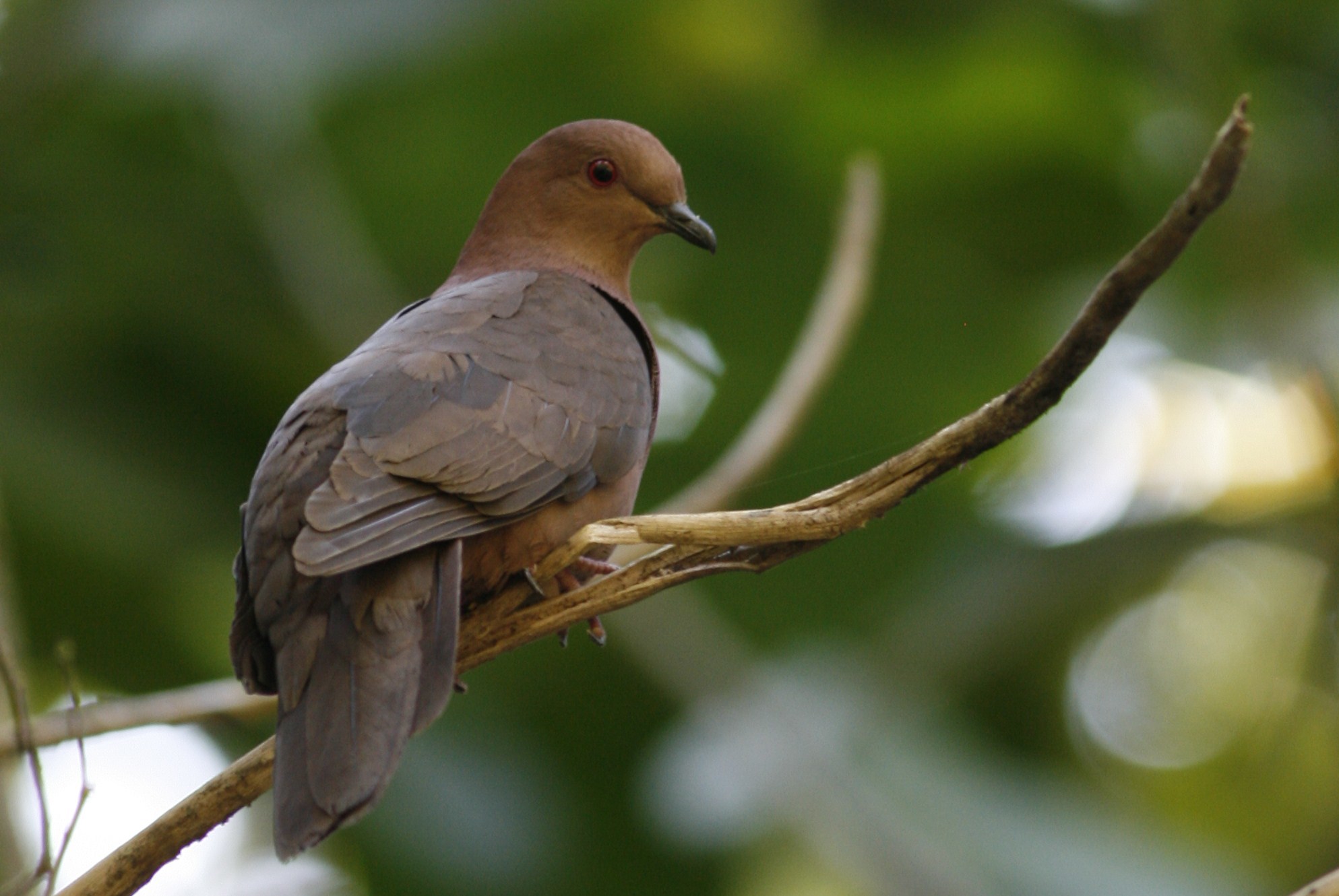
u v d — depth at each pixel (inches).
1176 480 586.2
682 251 588.7
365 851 476.1
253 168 544.4
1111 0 553.0
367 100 553.0
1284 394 542.6
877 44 574.9
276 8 522.0
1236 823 570.9
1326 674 555.5
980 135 597.6
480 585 287.7
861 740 479.8
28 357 526.3
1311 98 598.2
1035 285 605.0
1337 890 218.2
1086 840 472.7
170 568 508.7
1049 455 590.9
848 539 550.3
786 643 552.1
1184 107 569.9
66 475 496.1
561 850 496.1
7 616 374.9
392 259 593.3
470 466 271.1
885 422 576.4
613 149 369.1
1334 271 582.2
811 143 599.5
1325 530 515.2
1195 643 601.0
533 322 311.0
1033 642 533.0
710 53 572.7
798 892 486.6
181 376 536.7
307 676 242.1
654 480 568.1
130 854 247.6
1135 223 606.9
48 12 530.9
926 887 439.5
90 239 545.6
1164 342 569.9
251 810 551.8
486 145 575.8
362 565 248.7
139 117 541.6
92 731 318.7
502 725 513.3
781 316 590.9
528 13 527.5
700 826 455.2
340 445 267.6
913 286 594.2
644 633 498.0
